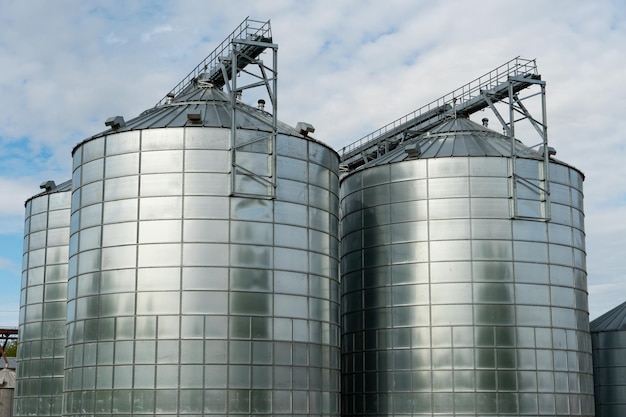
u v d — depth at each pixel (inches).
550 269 2273.6
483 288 2234.3
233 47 1927.9
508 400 2176.4
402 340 2293.3
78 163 2032.5
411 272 2308.1
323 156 2046.0
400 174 2379.4
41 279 2736.2
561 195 2335.1
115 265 1876.2
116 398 1809.8
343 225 2564.0
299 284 1921.8
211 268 1838.1
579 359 2281.0
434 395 2217.0
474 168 2293.3
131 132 1924.2
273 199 1915.6
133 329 1827.0
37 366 2674.7
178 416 1769.2
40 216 2797.7
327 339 1967.3
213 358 1801.2
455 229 2276.1
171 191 1872.5
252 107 2258.9
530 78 2330.2
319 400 1911.9
